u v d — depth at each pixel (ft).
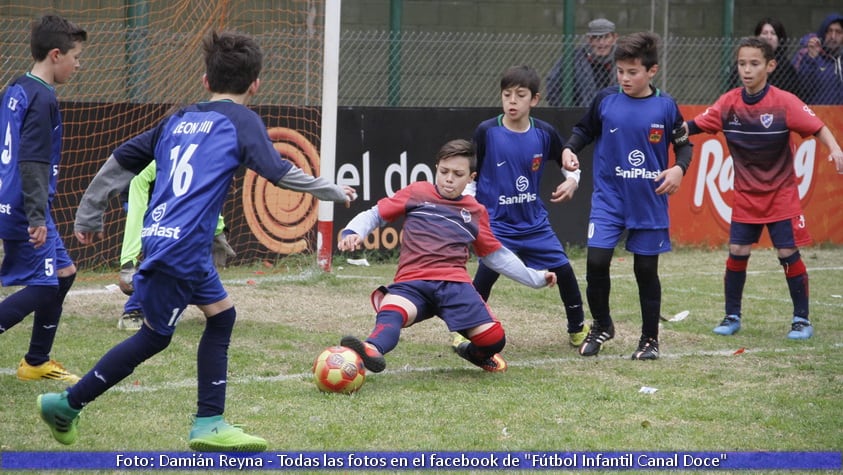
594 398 40.14
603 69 88.02
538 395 40.57
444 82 111.86
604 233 48.85
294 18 90.22
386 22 112.78
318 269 73.51
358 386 40.57
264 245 77.00
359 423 36.06
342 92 104.94
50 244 40.45
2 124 38.78
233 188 75.41
